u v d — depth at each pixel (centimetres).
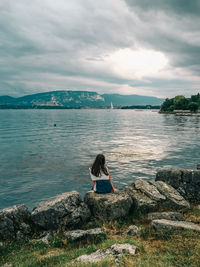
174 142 3169
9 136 4072
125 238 493
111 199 611
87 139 3578
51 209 569
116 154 2298
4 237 534
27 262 414
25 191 1295
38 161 2034
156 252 410
